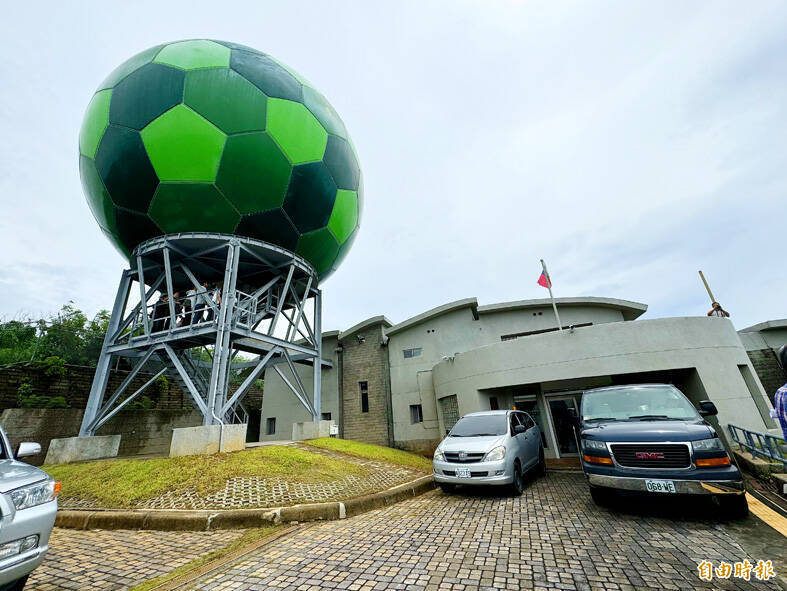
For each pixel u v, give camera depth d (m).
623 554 3.30
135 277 11.05
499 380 10.12
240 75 9.01
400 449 14.19
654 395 5.75
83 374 12.14
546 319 13.97
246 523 4.88
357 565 3.35
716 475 4.09
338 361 16.50
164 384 14.16
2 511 2.49
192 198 8.61
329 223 10.69
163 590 2.98
